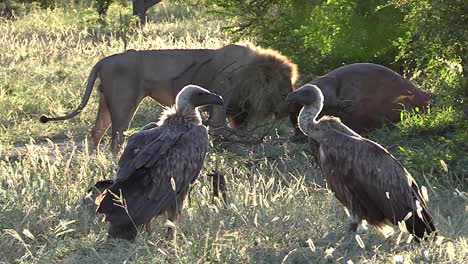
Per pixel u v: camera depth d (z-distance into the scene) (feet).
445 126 135.74
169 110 94.84
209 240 85.76
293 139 141.08
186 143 89.81
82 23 309.22
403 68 178.29
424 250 81.51
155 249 86.02
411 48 156.56
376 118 141.38
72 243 89.97
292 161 125.08
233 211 96.63
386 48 173.88
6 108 183.62
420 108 142.72
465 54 131.95
